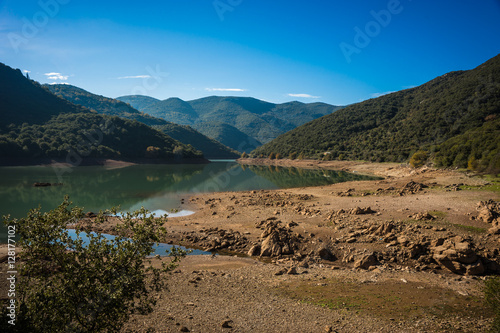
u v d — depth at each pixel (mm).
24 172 87438
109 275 9953
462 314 14109
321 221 32562
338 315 14133
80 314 9656
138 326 12766
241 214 38000
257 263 23234
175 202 47500
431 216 30203
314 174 102375
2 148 102500
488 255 22312
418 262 23156
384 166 111188
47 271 10023
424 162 86938
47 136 124562
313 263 23672
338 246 26203
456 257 21312
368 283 18609
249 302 15750
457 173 61438
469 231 26453
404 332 12375
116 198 50281
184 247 27469
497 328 11992
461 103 127688
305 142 188125
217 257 24484
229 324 13281
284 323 13414
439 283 18656
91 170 101938
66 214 10430
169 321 13359
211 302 15703
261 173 106062
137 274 10242
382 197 44094
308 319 13789
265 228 30609
